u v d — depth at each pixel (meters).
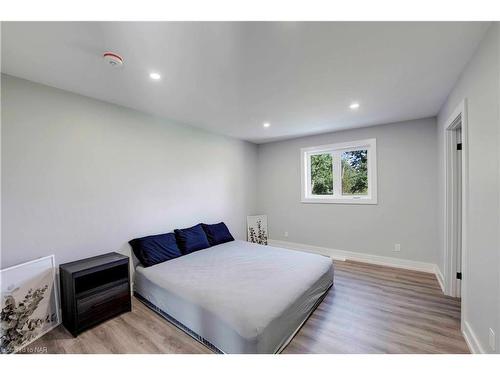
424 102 2.59
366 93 2.33
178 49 1.55
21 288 1.81
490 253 1.38
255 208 4.92
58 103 2.14
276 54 1.63
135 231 2.79
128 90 2.21
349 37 1.44
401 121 3.37
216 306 1.73
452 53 1.62
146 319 2.13
